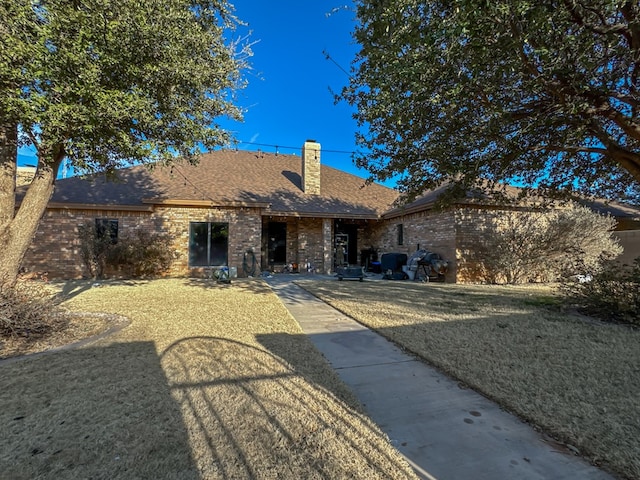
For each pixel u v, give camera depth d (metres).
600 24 4.02
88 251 11.44
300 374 3.50
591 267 7.14
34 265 11.32
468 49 3.69
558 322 5.63
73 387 3.10
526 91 4.91
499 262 11.59
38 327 4.71
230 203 12.81
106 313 6.14
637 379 3.33
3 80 3.77
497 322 5.64
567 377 3.39
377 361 4.00
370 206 16.72
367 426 2.55
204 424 2.53
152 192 13.12
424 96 4.27
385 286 10.70
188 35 4.61
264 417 2.64
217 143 6.18
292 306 7.39
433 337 4.78
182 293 8.66
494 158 6.00
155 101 5.02
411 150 6.14
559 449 2.29
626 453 2.19
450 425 2.59
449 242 12.01
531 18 3.32
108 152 5.64
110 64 4.23
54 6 3.79
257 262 13.32
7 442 2.27
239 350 4.20
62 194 12.10
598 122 5.21
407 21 3.92
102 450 2.20
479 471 2.06
